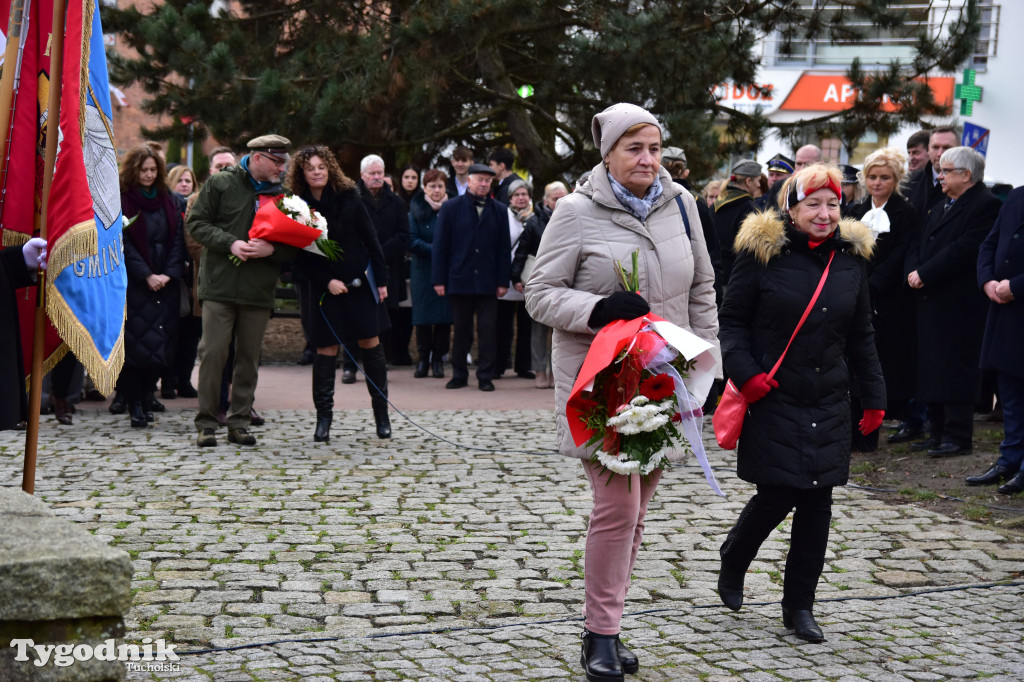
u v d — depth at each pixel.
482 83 16.00
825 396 4.48
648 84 14.30
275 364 12.94
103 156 4.17
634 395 3.85
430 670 3.97
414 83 13.24
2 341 3.63
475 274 10.94
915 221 8.10
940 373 7.73
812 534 4.50
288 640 4.25
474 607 4.72
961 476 7.30
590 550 3.98
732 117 15.98
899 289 8.16
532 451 8.15
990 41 23.77
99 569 2.56
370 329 8.28
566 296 4.00
